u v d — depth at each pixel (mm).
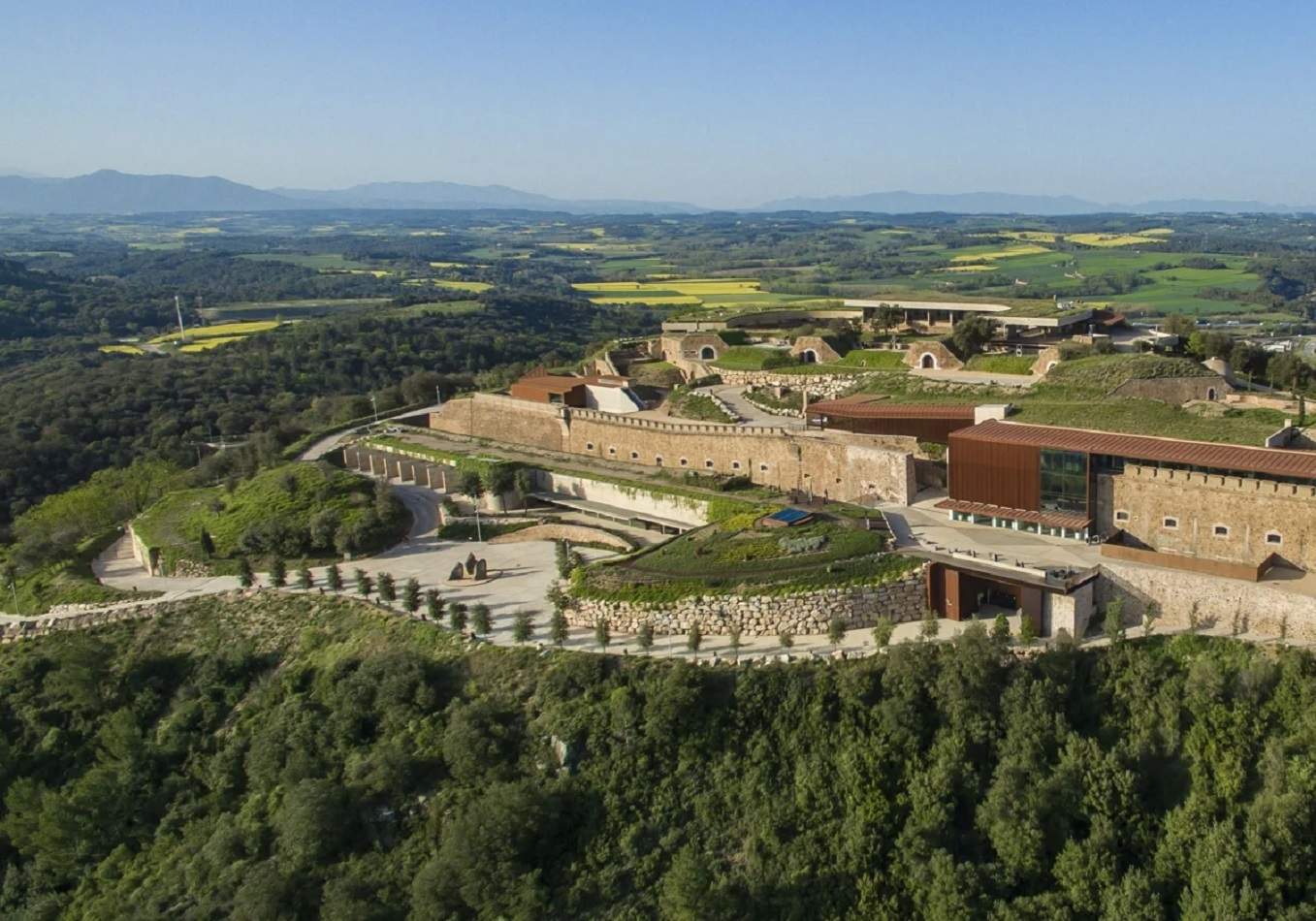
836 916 53812
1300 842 50438
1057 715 59125
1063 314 123188
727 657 66938
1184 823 53219
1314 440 80062
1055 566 70750
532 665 68938
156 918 58688
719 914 53125
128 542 114750
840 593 70688
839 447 92500
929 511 85812
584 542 96188
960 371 111625
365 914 55469
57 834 67125
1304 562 67750
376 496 105188
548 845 58625
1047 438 80375
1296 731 55594
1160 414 88500
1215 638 63438
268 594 88062
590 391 123125
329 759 67250
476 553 95562
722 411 111875
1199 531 72500
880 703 61250
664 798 60062
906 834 55688
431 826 60281
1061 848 54250
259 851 62312
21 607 96625
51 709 79188
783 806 58438
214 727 75375
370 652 75188
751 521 85000
